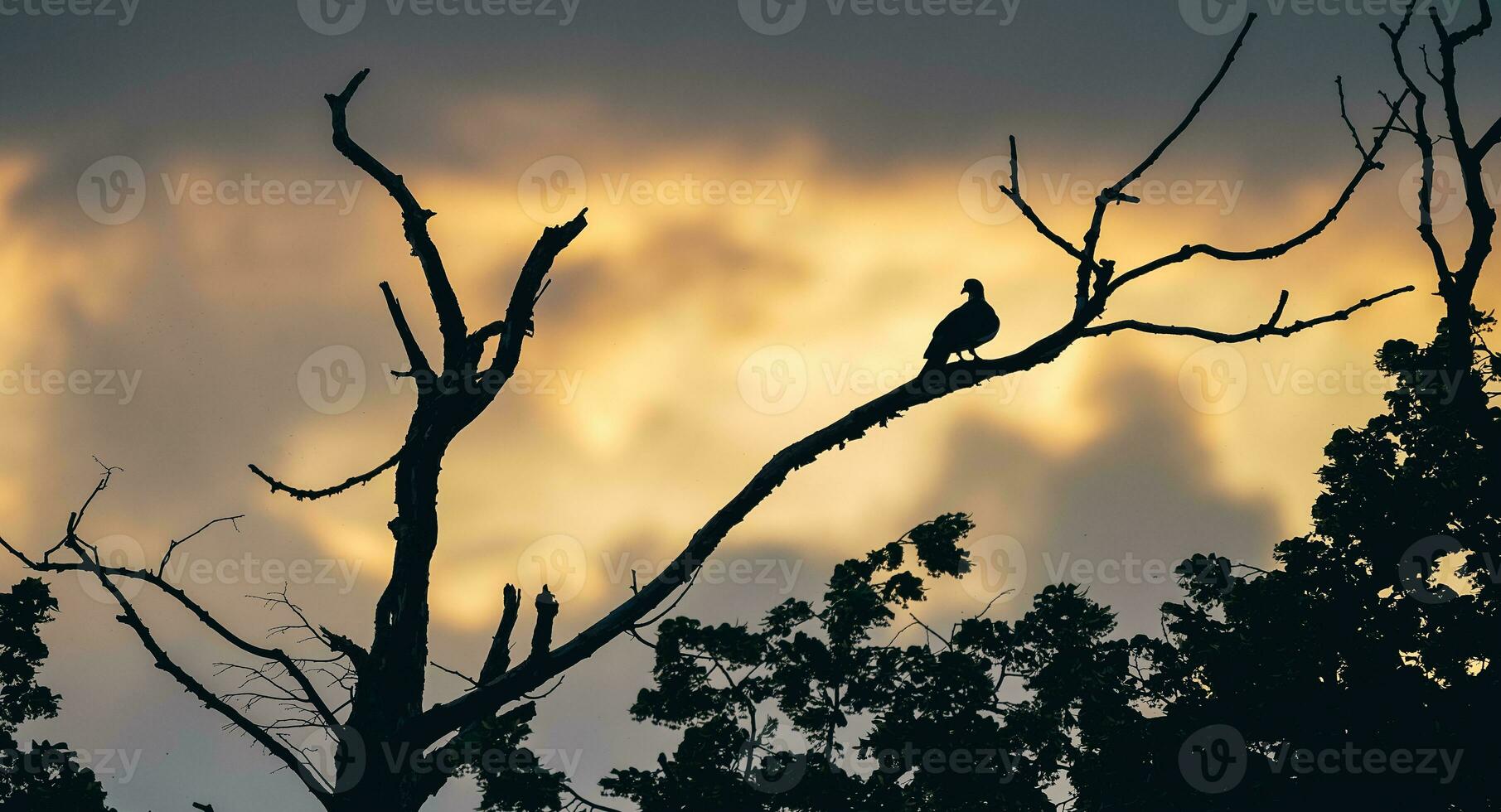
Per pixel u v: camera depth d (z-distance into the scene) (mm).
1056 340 32438
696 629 69312
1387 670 67188
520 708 36906
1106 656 72500
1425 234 37344
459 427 36094
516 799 63250
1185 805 66500
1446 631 67312
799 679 68250
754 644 68750
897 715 68000
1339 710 66938
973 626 72062
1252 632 71938
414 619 35344
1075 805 69688
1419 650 68250
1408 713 65312
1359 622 69375
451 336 36719
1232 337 31547
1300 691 68125
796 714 68812
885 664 69000
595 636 35281
